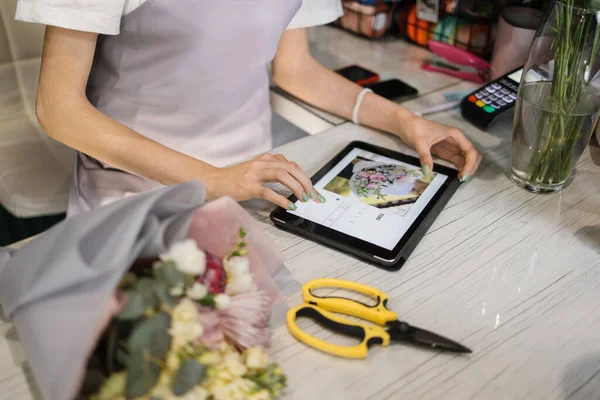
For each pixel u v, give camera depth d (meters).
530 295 0.65
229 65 0.96
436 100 1.08
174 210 0.53
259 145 1.12
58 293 0.46
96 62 0.97
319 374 0.55
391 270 0.68
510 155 0.91
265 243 0.60
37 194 1.16
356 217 0.74
